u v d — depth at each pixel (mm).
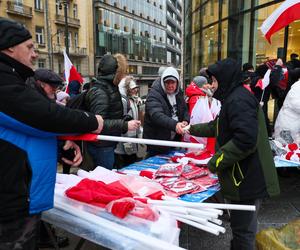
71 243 2748
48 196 1494
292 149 3330
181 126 2982
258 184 2059
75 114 1510
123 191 1923
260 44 8484
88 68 39969
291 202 3561
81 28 38250
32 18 31609
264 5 8156
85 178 2117
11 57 1405
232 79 2037
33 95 1387
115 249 1562
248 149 1939
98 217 1715
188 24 20375
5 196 1382
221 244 2768
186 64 22297
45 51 33219
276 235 2146
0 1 28438
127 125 2281
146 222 1671
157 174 2549
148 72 66062
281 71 4812
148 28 65938
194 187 2301
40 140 1453
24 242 1469
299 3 3986
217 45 11812
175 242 1641
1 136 1369
